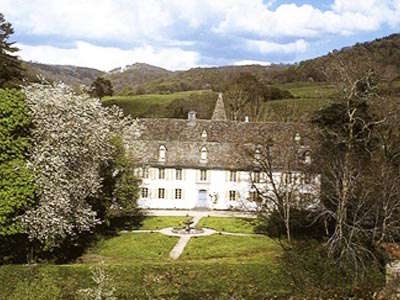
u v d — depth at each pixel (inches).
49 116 1653.5
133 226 2388.0
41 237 1576.0
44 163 1594.5
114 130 2361.0
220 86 5383.9
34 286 1508.4
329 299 1631.4
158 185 2928.2
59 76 5836.6
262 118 4097.0
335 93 2074.3
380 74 2049.7
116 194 2215.8
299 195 2198.6
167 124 3051.2
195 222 2492.6
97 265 1546.5
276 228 2204.7
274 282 1626.5
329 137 1973.4
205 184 2915.8
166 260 1785.2
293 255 1704.0
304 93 4648.1
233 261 1669.5
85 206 1817.2
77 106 1748.3
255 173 2763.3
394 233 1844.2
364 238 1766.7
